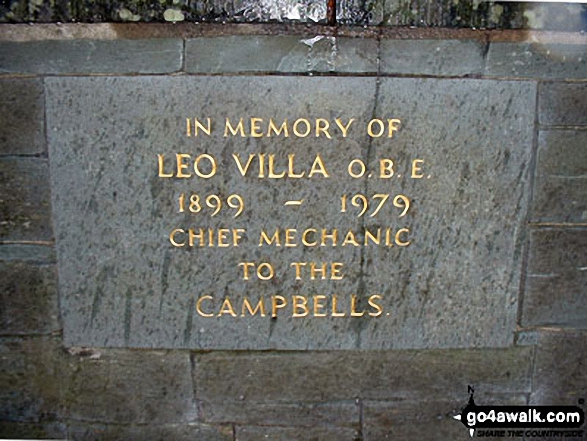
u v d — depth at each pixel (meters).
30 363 0.80
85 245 0.77
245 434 0.82
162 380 0.81
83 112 0.74
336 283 0.78
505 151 0.75
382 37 0.72
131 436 0.82
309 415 0.82
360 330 0.79
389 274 0.78
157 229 0.76
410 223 0.77
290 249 0.77
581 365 0.81
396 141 0.74
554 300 0.79
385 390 0.82
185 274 0.77
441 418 0.82
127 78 0.73
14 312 0.79
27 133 0.74
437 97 0.74
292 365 0.81
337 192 0.76
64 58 0.73
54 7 0.71
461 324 0.80
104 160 0.75
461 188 0.76
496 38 0.73
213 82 0.73
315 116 0.74
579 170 0.76
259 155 0.75
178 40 0.72
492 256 0.78
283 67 0.73
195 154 0.74
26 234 0.77
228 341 0.79
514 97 0.74
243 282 0.78
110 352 0.80
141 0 0.71
